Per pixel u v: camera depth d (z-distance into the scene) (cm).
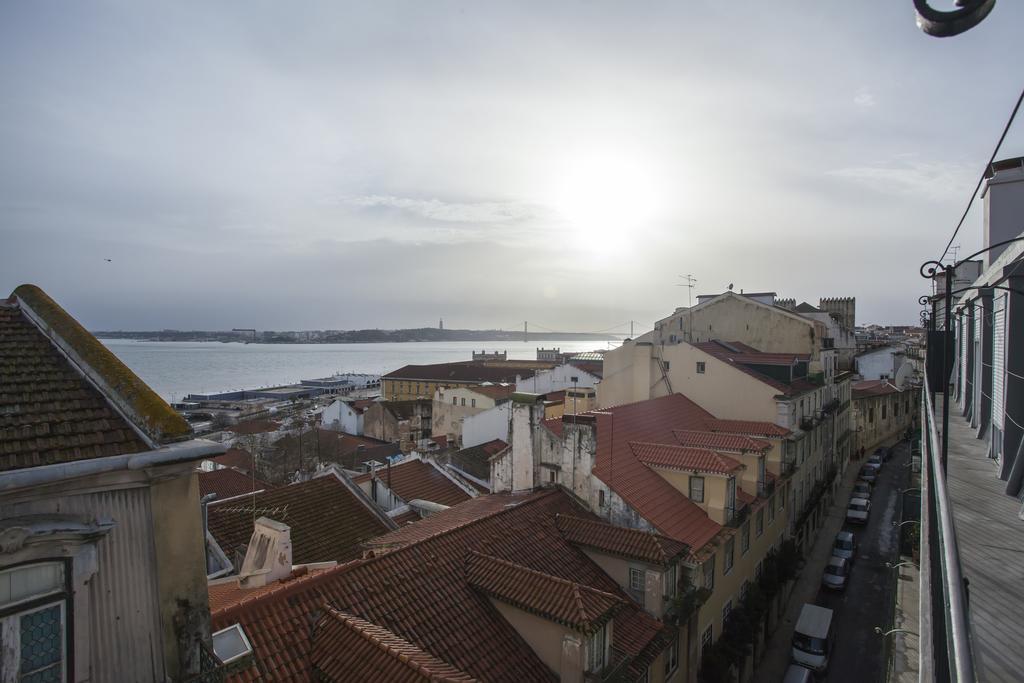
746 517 2362
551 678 1331
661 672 1706
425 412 8206
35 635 708
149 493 812
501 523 1805
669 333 4866
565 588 1367
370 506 2386
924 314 1820
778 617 3031
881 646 2762
